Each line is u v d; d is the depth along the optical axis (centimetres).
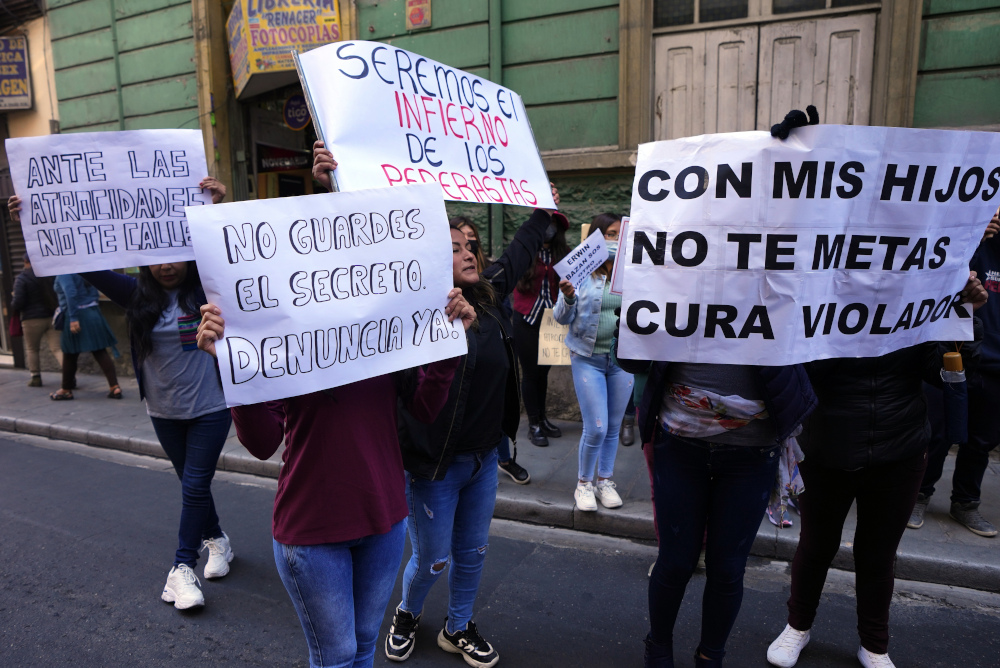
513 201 246
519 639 289
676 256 207
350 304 182
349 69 206
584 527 400
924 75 473
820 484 247
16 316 839
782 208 200
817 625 292
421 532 242
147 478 520
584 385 387
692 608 307
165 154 301
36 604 326
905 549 337
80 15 827
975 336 252
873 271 211
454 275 233
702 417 212
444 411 228
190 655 282
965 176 213
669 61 546
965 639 280
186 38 762
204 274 166
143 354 305
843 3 493
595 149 570
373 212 184
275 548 188
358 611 196
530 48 580
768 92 523
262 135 809
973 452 352
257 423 180
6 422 670
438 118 228
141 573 356
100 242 301
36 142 296
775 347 204
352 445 183
